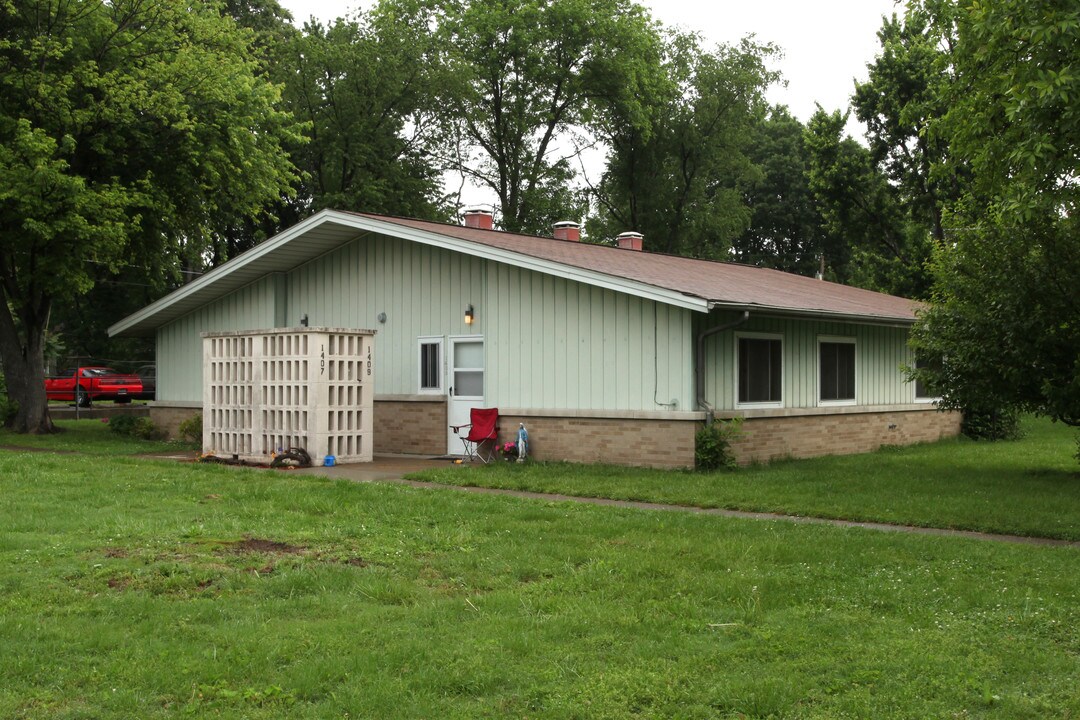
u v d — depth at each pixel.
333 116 37.25
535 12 39.72
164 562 8.28
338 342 17.08
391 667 5.75
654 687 5.47
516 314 17.48
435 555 8.86
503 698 5.34
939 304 16.06
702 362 15.39
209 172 24.42
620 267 17.36
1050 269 14.28
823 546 9.30
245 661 5.83
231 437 17.95
